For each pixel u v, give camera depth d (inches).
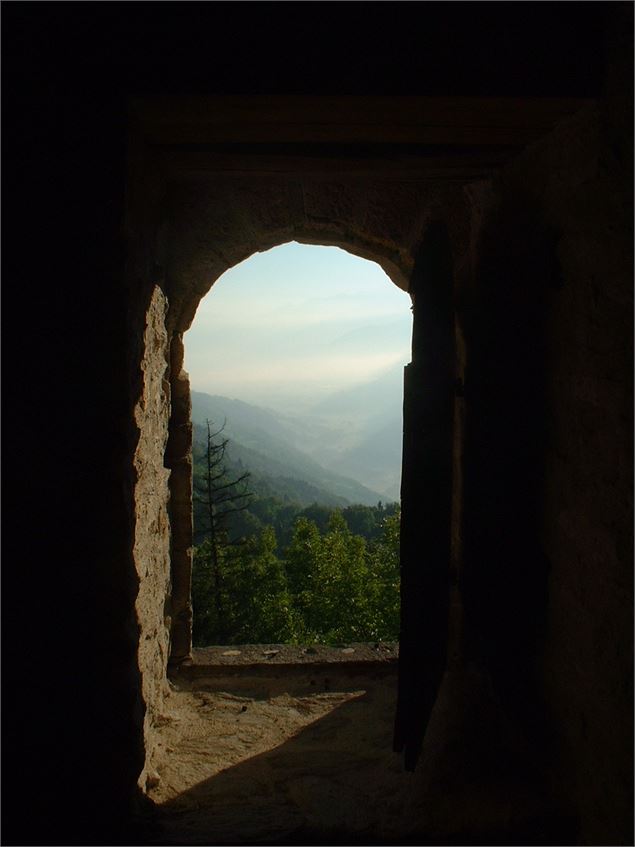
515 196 104.2
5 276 79.0
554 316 93.1
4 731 82.5
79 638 83.9
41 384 80.9
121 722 86.0
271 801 105.2
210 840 90.0
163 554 134.2
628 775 73.6
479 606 121.7
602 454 79.9
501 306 110.7
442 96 74.9
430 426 118.5
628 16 69.4
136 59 75.2
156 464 123.3
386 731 130.3
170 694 143.6
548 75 75.2
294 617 525.0
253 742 125.9
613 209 75.4
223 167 112.2
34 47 75.8
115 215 80.0
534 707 100.6
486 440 117.2
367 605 509.0
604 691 79.4
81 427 82.0
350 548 579.2
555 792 92.9
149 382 113.0
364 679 153.3
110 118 77.4
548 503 96.7
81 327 81.0
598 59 75.4
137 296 95.4
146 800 99.9
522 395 102.3
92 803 85.5
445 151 101.8
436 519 118.6
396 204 142.1
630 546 73.2
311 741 126.5
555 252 91.6
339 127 88.6
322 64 74.2
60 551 82.7
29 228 79.0
